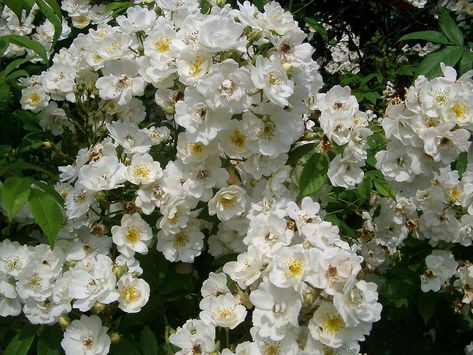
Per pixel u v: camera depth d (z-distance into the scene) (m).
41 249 0.52
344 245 0.45
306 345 0.42
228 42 0.48
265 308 0.43
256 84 0.47
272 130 0.51
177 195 0.51
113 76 0.57
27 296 0.49
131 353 0.50
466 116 0.52
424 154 0.55
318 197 0.63
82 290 0.47
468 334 0.77
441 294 0.72
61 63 0.66
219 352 0.47
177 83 0.55
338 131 0.54
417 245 0.77
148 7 0.68
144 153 0.52
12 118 0.73
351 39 1.33
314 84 0.58
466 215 0.70
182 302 0.57
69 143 0.69
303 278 0.41
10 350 0.49
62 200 0.49
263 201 0.53
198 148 0.52
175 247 0.53
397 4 1.26
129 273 0.50
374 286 0.43
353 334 0.42
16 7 0.53
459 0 1.18
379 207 0.71
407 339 0.78
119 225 0.57
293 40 0.52
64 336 0.48
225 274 0.51
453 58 0.70
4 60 0.84
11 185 0.47
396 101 0.58
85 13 0.84
